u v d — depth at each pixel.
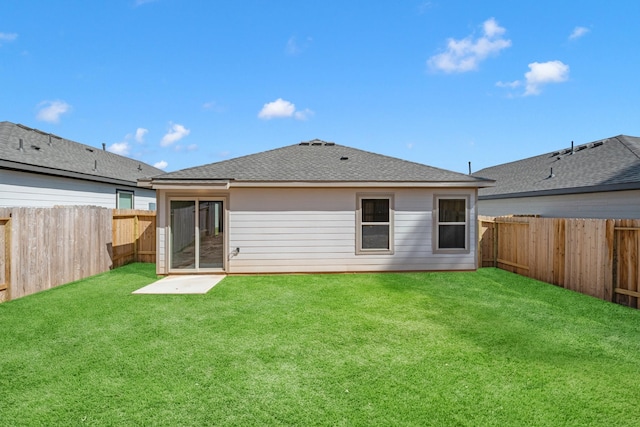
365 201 9.77
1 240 6.46
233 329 5.05
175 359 4.05
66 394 3.29
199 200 9.50
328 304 6.40
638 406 3.11
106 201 13.53
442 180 9.46
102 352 4.23
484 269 10.24
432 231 9.84
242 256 9.55
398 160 11.48
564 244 7.82
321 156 11.75
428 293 7.26
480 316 5.69
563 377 3.63
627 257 6.34
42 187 10.48
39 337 4.72
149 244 11.59
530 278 8.90
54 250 7.83
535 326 5.21
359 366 3.88
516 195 14.38
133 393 3.31
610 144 14.17
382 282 8.39
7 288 6.55
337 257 9.70
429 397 3.24
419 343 4.54
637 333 4.93
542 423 2.86
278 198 9.60
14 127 12.68
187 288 7.73
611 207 10.69
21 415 2.96
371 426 2.81
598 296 6.88
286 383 3.50
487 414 2.98
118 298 6.84
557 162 15.71
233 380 3.56
